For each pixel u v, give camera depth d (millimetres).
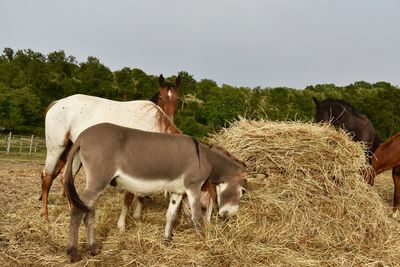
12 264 3896
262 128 5523
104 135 4023
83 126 5098
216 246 4328
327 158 5230
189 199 4434
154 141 4242
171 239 4562
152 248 4297
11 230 4676
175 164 4293
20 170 10359
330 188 5082
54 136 5242
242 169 4832
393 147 6613
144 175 4168
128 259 4078
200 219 4465
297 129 5426
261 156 5273
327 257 4336
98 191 3953
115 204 5816
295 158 5195
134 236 4582
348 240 4660
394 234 5133
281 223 4742
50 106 5418
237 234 4562
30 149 17453
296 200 4945
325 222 4793
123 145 4070
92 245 4180
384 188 9508
